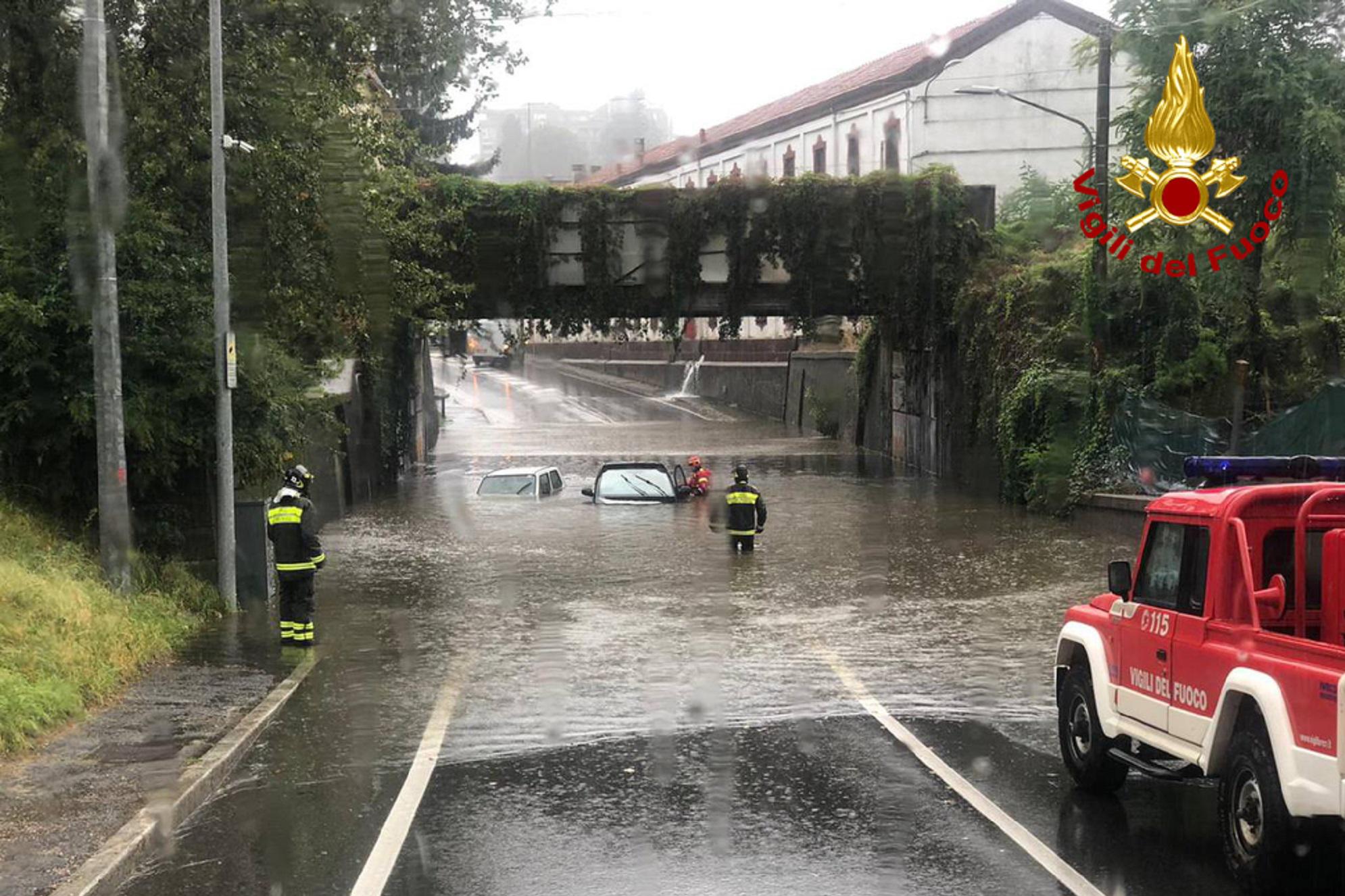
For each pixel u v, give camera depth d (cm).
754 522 2334
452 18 2231
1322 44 2473
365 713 1108
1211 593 709
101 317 1422
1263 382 2741
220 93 1581
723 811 809
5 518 1479
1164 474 2591
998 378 3394
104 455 1427
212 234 1847
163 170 1758
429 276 2714
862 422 5328
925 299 3875
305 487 1425
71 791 816
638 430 6372
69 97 1741
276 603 1712
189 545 1675
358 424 3466
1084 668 864
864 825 777
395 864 709
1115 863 704
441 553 2339
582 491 3262
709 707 1127
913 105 4919
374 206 2325
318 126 1955
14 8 1720
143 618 1362
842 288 3909
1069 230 3966
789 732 1032
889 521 2838
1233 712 675
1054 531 2636
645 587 1922
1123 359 2886
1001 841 745
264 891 668
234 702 1109
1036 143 4862
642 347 9400
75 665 1109
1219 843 743
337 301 2223
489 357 10594
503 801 835
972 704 1143
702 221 3828
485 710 1120
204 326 1658
